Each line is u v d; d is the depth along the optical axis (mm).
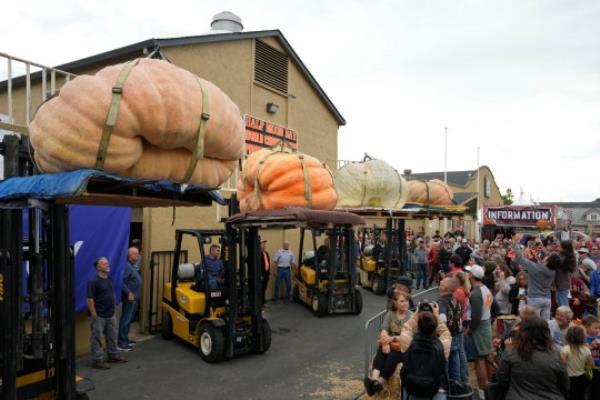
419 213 14797
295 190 9078
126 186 4203
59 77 11719
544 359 4172
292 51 15461
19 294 4418
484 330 6336
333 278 12070
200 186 4613
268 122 14453
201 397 6531
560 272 8633
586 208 72500
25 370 4664
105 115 3857
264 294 12977
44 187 3990
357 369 7758
